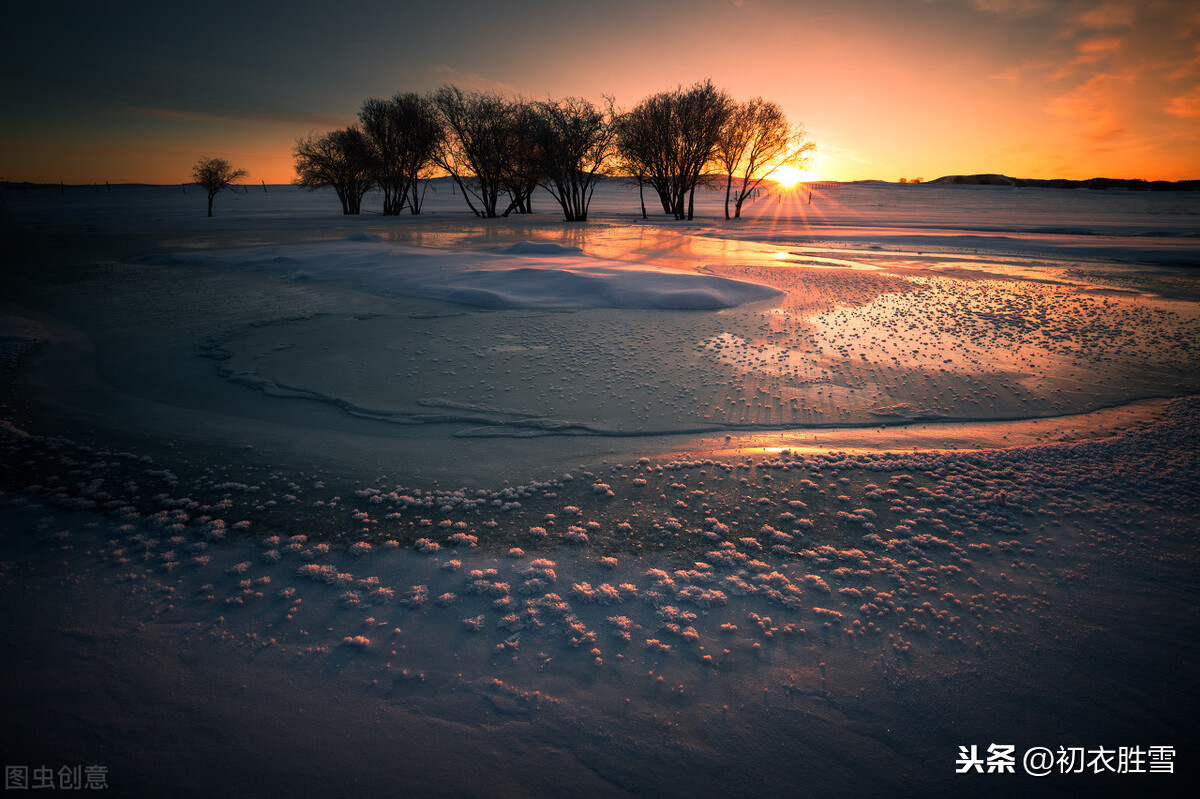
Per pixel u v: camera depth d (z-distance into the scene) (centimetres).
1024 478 466
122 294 1302
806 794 212
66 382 709
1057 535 386
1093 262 2122
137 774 213
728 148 4553
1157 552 364
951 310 1202
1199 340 952
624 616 305
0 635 281
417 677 262
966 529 393
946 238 3078
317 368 766
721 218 5219
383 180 5094
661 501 433
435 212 6069
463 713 244
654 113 4375
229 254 1995
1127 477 464
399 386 700
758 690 258
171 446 526
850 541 382
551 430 578
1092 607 315
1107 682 265
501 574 341
